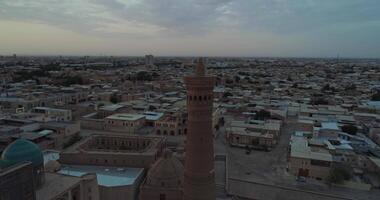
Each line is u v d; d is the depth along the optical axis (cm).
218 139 10181
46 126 9138
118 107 12638
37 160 4116
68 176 4625
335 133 9225
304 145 7850
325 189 6391
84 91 16975
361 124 10894
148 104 13938
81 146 7050
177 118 10531
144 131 10456
